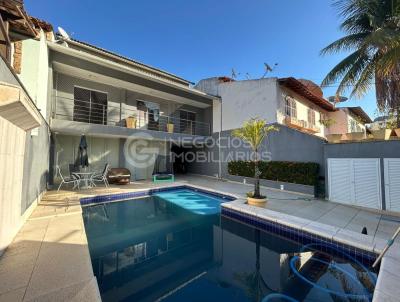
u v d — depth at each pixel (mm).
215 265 4152
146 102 12453
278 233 5309
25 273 2717
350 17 7980
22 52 5938
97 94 10555
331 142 7781
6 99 2404
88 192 8203
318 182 8484
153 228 5949
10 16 4340
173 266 4086
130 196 8734
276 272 3869
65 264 2967
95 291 2418
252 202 6738
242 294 3229
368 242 4000
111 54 12648
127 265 4062
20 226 4168
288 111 12500
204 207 7934
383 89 7707
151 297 3148
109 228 5809
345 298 3100
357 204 6871
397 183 6137
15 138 3529
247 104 12461
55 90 9172
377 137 6734
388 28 6906
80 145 9023
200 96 13602
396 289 2594
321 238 4477
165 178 12164
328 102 15680
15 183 3672
